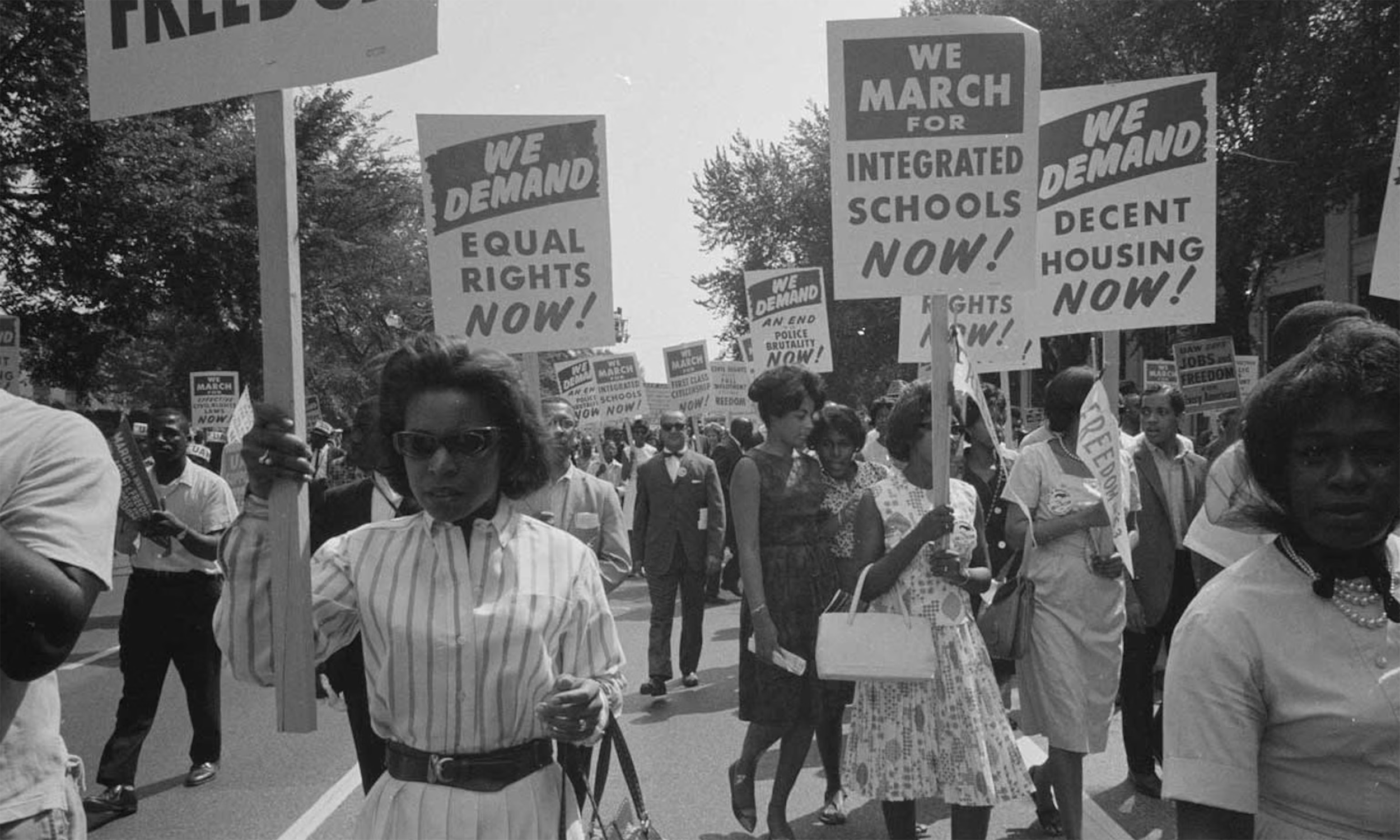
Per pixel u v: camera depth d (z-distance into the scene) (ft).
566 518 18.75
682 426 29.76
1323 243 91.56
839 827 18.79
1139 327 20.43
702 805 20.16
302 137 98.02
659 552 29.35
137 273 76.28
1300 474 6.68
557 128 19.53
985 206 15.40
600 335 19.44
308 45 9.37
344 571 8.74
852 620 14.46
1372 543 6.75
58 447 7.54
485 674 8.27
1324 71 55.36
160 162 75.10
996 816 19.24
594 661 8.87
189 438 21.62
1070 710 16.56
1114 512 16.35
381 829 8.39
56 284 76.95
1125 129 20.39
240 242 78.43
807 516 17.70
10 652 6.91
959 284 15.35
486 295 19.54
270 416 8.53
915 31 15.42
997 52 15.34
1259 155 60.75
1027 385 110.42
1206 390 41.29
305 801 20.88
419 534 8.66
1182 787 6.70
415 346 8.74
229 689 31.89
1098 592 17.03
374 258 106.73
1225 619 6.77
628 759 9.25
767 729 18.04
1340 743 6.54
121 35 9.84
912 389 15.70
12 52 69.10
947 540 14.73
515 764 8.45
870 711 15.17
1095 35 78.18
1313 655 6.61
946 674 14.83
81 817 8.09
